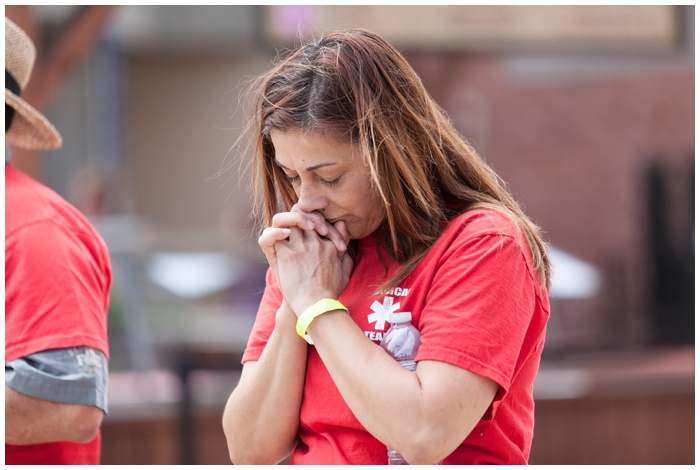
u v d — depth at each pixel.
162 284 9.04
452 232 2.42
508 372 2.27
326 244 2.49
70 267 2.91
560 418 6.89
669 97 13.31
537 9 7.77
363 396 2.26
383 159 2.38
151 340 7.20
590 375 7.26
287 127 2.37
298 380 2.52
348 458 2.42
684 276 12.25
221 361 6.30
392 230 2.41
